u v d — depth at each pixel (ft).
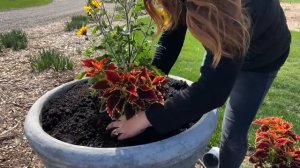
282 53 7.20
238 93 7.43
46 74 16.63
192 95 4.99
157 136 6.41
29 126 6.29
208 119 6.52
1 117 12.42
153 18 6.30
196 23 4.60
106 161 5.43
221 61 4.79
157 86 6.85
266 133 8.93
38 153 6.00
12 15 56.80
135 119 5.70
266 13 5.96
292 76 17.24
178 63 18.43
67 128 6.75
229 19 4.51
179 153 5.76
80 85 8.26
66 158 5.54
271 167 8.81
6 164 9.98
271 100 13.97
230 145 7.72
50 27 32.99
